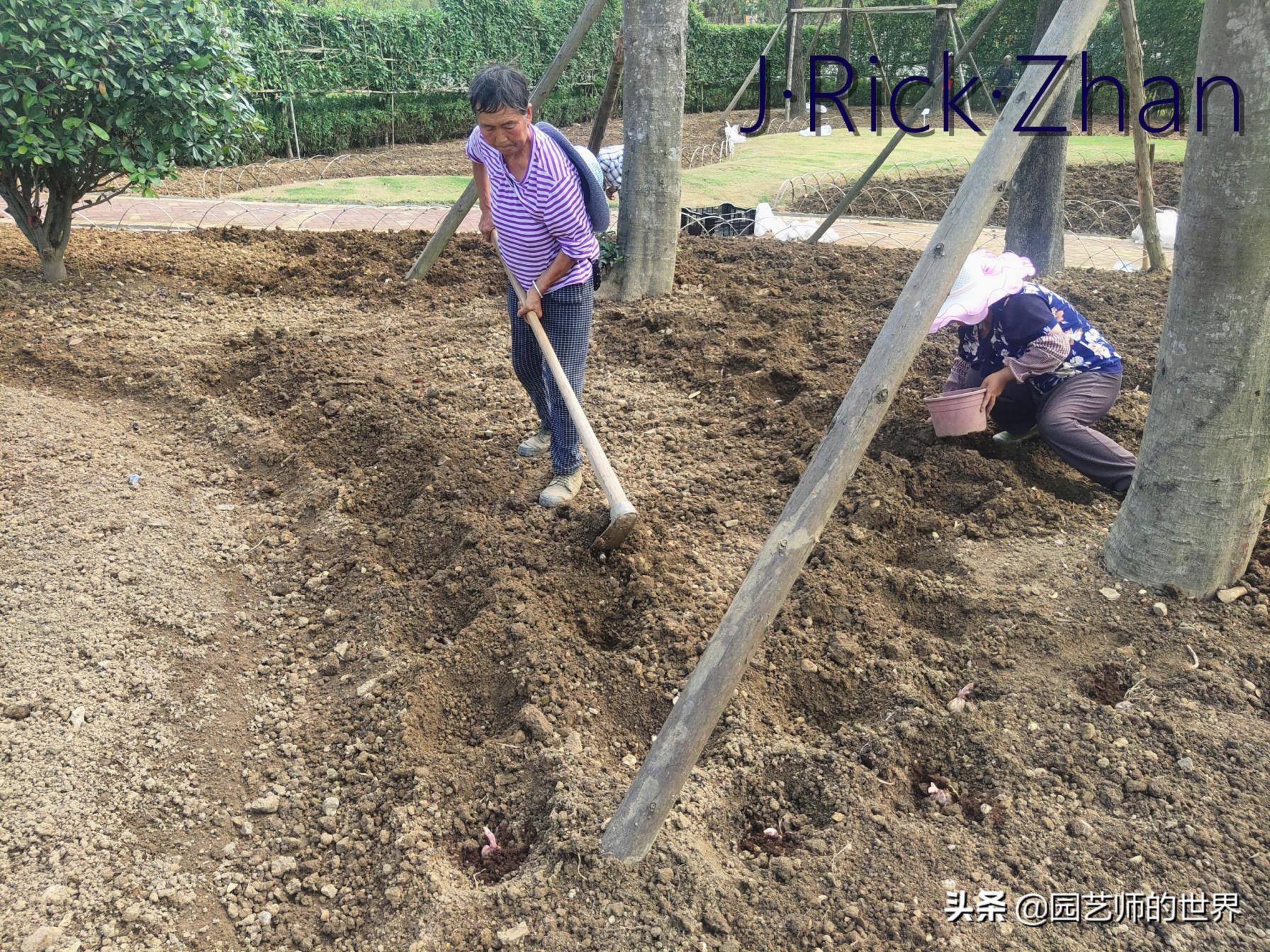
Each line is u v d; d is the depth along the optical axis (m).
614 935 2.19
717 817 2.54
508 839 2.54
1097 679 2.92
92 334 5.79
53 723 2.87
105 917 2.32
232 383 5.31
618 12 22.44
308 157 16.97
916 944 2.15
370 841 2.55
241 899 2.41
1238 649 2.96
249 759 2.81
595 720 2.87
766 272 7.17
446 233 6.74
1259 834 2.37
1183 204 2.90
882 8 9.58
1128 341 5.41
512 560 3.51
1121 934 2.16
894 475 4.02
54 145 5.81
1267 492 3.08
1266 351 2.88
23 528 3.76
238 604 3.51
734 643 2.30
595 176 3.55
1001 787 2.56
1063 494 4.14
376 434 4.57
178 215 9.44
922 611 3.32
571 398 3.60
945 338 5.56
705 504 3.96
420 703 2.94
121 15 5.82
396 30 18.02
